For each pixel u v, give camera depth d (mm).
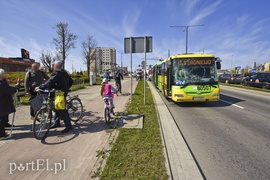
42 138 4980
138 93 14930
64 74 5484
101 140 4852
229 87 22953
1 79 4828
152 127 5832
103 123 6328
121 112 7871
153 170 3393
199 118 7453
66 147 4453
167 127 6141
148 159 3783
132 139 4816
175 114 8164
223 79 34844
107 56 81250
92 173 3361
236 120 7117
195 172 3420
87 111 8141
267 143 4855
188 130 5945
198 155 4215
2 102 4828
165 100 12055
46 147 4465
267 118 7398
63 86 5410
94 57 42906
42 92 5406
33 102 5605
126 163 3629
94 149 4320
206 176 3406
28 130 5668
